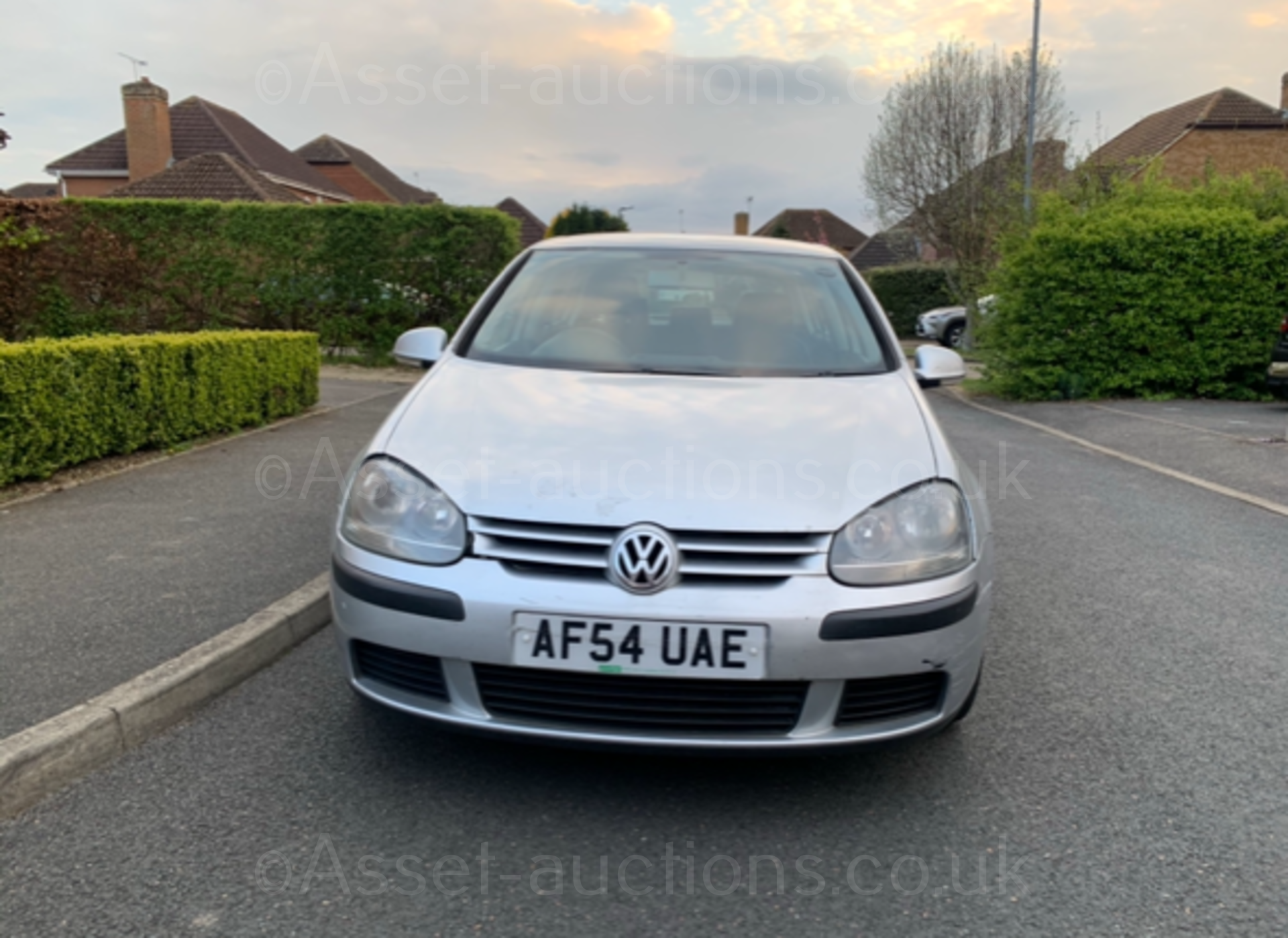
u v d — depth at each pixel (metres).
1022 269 13.34
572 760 2.92
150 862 2.37
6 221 10.93
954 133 26.39
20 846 2.42
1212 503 6.70
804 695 2.45
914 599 2.50
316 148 47.28
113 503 5.65
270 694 3.36
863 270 44.12
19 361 5.73
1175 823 2.64
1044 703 3.43
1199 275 12.63
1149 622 4.31
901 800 2.74
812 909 2.24
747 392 3.16
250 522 5.29
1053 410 12.21
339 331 15.48
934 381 3.96
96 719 2.84
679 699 2.43
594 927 2.16
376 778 2.79
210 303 15.49
